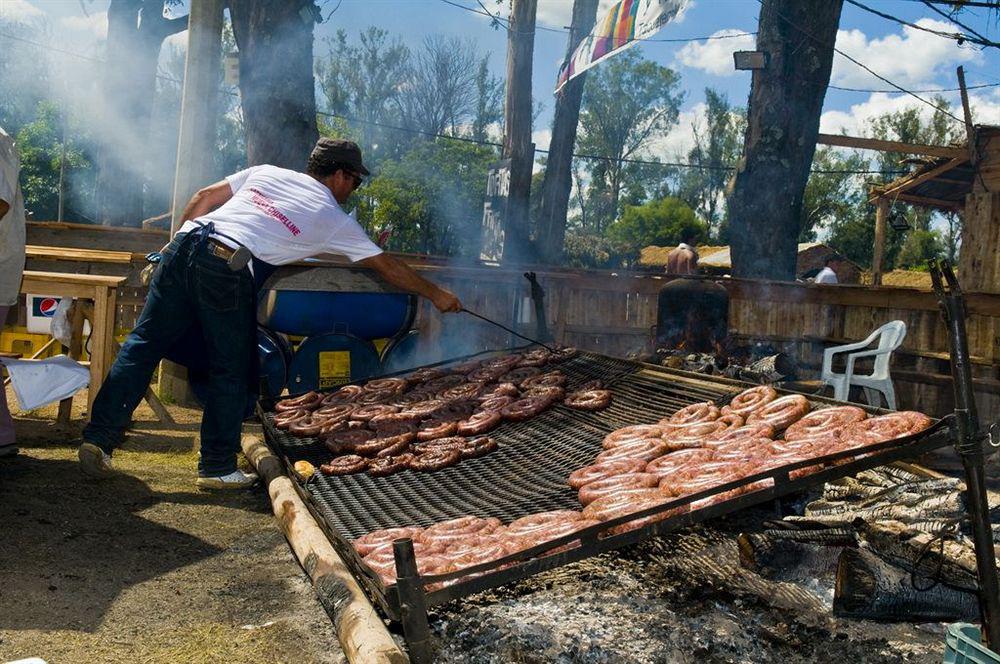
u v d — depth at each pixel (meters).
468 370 6.73
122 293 7.77
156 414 6.96
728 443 3.97
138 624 2.92
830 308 10.10
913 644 2.94
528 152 16.89
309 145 10.59
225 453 4.82
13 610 2.90
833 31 12.23
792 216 12.45
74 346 6.68
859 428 3.78
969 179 15.85
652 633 2.86
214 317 4.60
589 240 33.06
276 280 6.93
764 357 8.77
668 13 9.27
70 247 8.88
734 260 12.77
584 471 4.09
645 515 2.79
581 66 12.59
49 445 5.48
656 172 76.50
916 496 3.70
